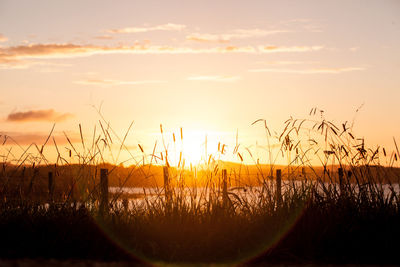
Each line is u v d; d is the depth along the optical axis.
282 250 6.50
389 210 7.09
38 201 7.86
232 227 7.02
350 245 6.49
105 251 6.55
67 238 6.69
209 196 7.62
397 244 6.43
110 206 7.65
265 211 7.54
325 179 7.68
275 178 7.80
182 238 6.84
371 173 7.62
